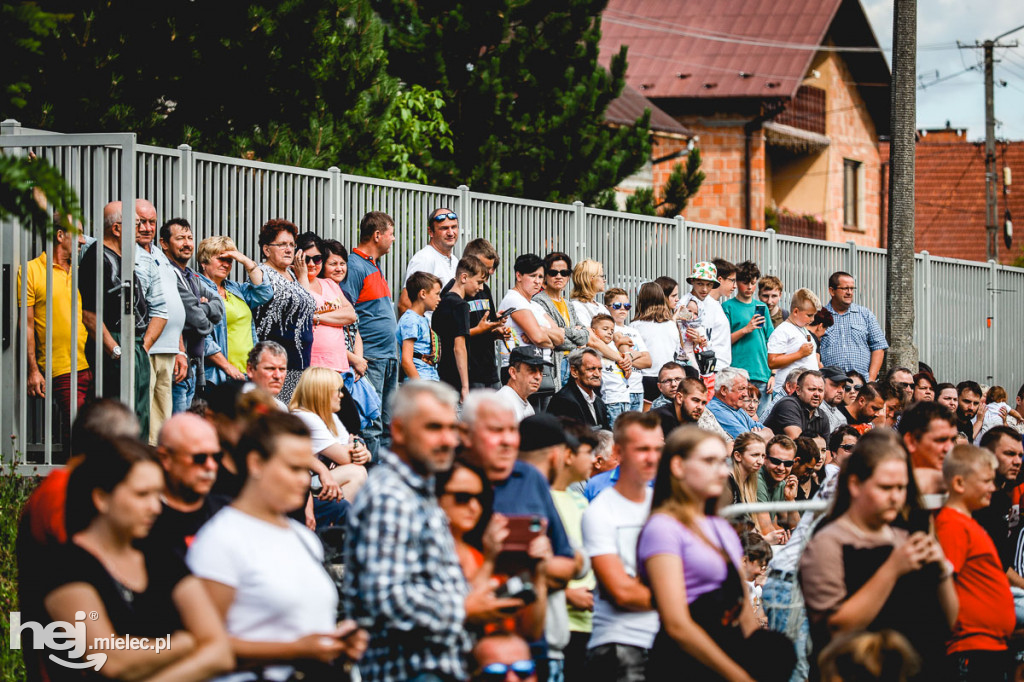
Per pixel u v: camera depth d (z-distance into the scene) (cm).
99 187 2130
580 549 1559
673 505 1476
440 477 1387
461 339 2503
